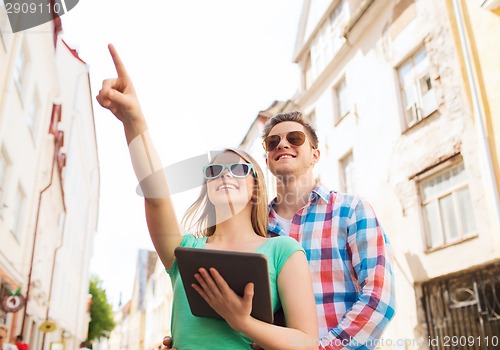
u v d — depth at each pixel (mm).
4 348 3684
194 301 657
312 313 695
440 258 3592
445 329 3340
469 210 3428
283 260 745
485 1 3324
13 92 4211
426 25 3959
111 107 625
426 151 3795
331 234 1275
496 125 3316
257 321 615
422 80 4000
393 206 3934
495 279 3195
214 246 800
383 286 1139
